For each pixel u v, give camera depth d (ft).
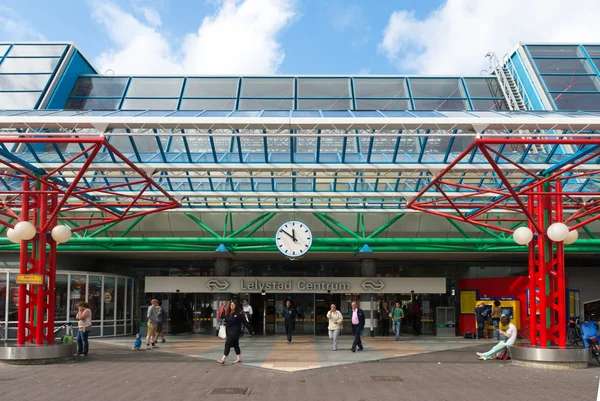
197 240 79.41
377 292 90.58
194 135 51.24
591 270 101.30
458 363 56.59
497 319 84.84
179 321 96.07
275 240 75.82
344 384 43.86
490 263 106.11
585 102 88.02
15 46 100.42
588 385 43.52
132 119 51.08
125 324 94.27
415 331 96.07
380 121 50.55
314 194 68.85
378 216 86.58
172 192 69.26
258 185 71.77
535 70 94.68
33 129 54.49
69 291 84.99
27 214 56.54
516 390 41.27
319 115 58.34
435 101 96.84
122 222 86.48
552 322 56.80
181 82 100.32
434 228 87.45
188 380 45.44
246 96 96.99
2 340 60.54
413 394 39.60
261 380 45.68
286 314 78.23
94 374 48.42
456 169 58.49
